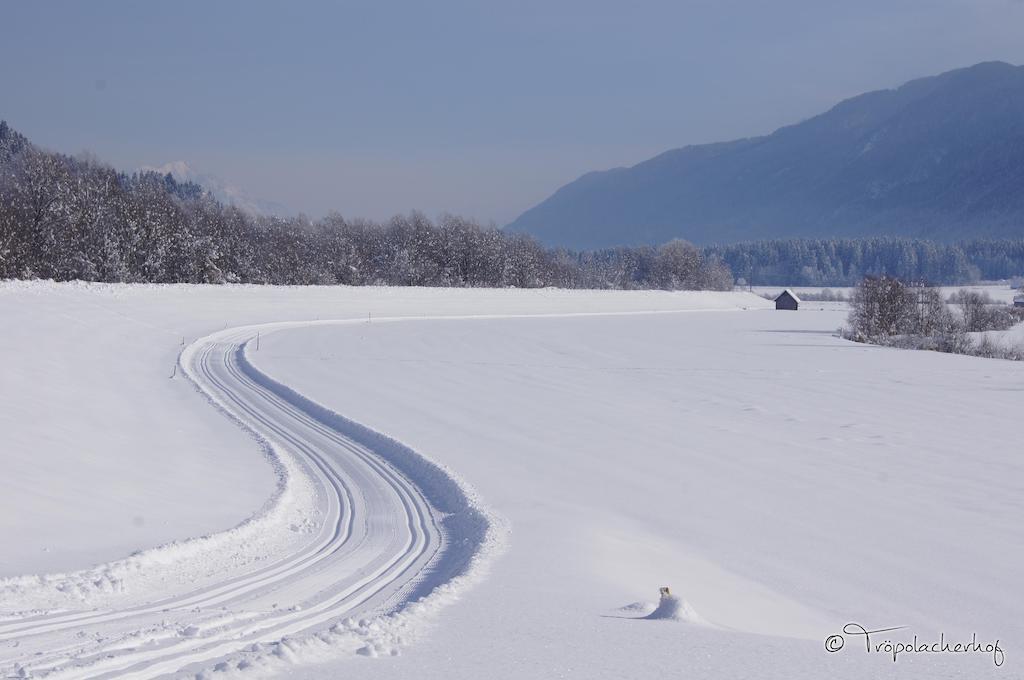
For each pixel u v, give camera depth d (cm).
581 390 3688
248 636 815
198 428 2358
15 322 3950
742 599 1170
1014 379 4366
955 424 3034
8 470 1578
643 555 1368
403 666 704
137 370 3409
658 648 785
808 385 4028
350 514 1566
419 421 2783
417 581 1104
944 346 6256
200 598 978
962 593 1303
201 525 1362
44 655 732
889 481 2136
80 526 1283
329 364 4275
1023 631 1124
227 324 5947
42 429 2011
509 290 10462
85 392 2656
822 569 1409
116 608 914
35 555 1112
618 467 2197
